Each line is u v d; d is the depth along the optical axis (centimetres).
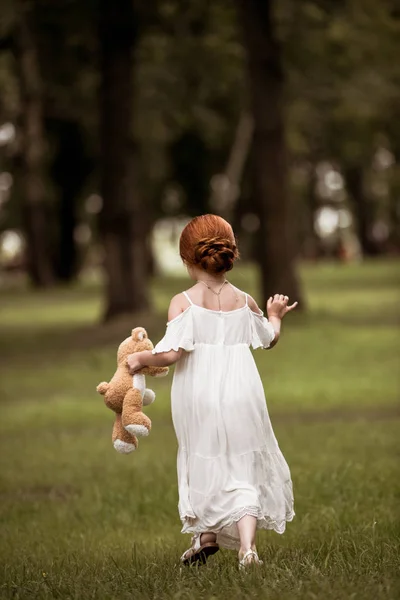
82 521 938
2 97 4869
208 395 599
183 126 4631
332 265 6188
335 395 1764
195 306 609
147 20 3266
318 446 1266
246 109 4678
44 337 2998
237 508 580
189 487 602
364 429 1405
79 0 3086
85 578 604
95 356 2503
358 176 6900
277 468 611
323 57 3716
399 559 604
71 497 1046
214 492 590
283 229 2958
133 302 3144
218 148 5225
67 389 2042
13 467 1246
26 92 4219
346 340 2505
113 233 3134
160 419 1633
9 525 935
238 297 626
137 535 866
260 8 2941
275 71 2953
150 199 5488
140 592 546
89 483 1120
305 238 7188
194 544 606
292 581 537
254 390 607
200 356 606
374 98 4297
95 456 1307
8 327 3425
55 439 1472
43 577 616
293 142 4825
